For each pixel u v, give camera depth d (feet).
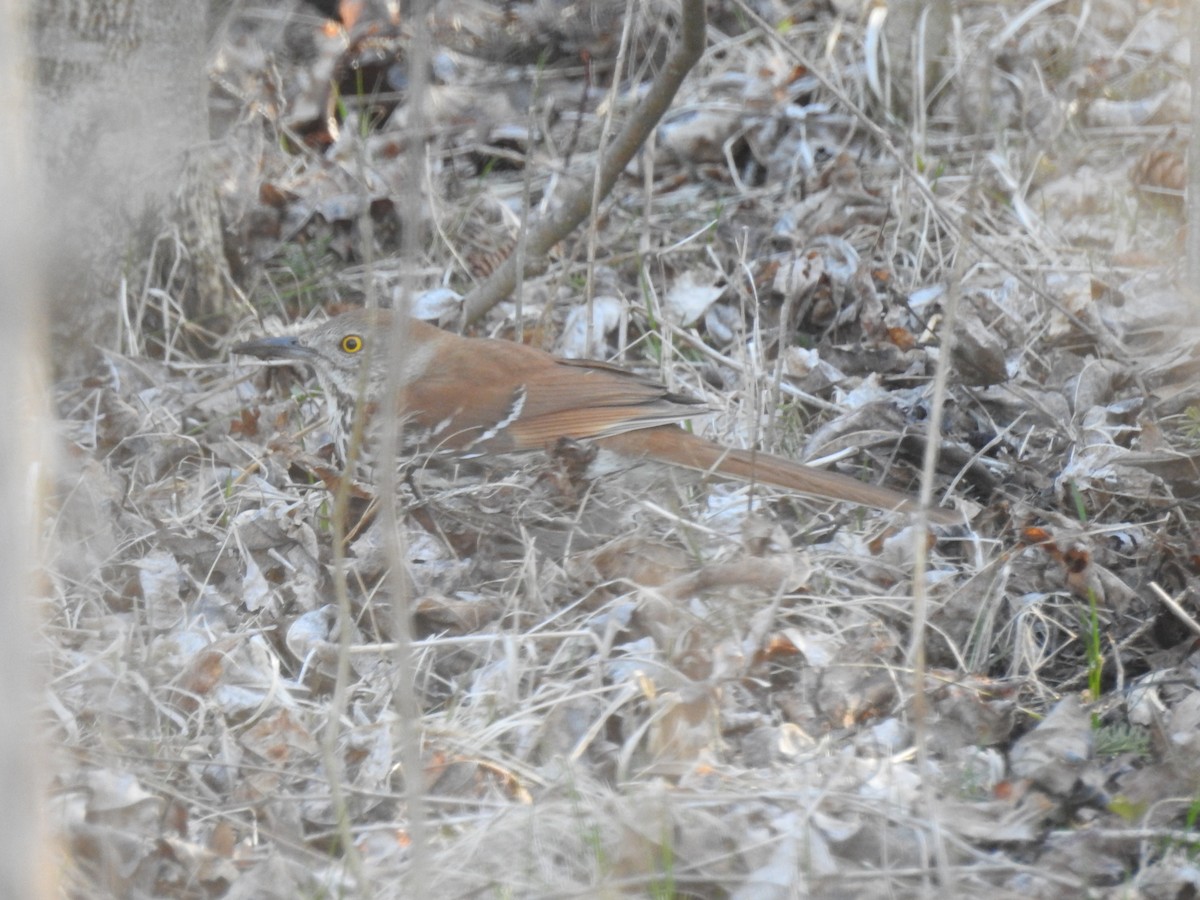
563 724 22.95
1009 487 31.45
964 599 26.68
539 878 19.31
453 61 52.75
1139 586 27.40
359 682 25.14
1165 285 38.63
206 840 20.88
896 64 47.52
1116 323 37.17
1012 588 27.43
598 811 20.22
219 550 28.58
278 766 22.70
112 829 19.90
